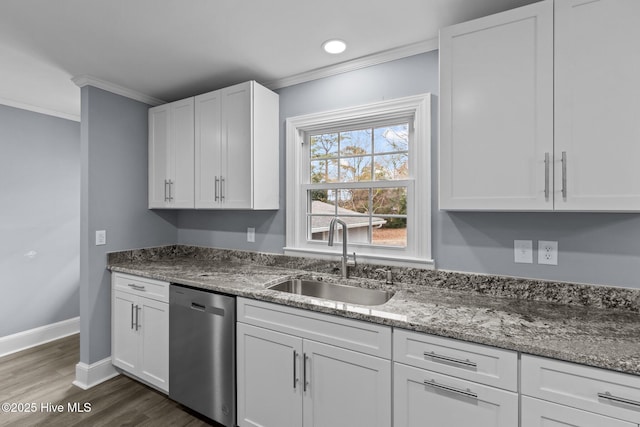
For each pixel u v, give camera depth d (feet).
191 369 6.59
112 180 8.46
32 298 10.12
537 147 4.39
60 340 10.52
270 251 8.34
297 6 5.18
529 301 5.29
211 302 6.29
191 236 9.89
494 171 4.66
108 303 8.36
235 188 7.46
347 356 4.87
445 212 6.12
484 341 3.88
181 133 8.46
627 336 3.87
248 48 6.51
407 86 6.47
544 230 5.31
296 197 7.89
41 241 10.33
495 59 4.64
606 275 4.89
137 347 7.68
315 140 7.93
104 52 6.69
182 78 7.93
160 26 5.76
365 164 7.25
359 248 7.18
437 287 6.13
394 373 4.50
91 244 8.00
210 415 6.33
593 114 4.07
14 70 7.52
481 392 3.94
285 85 7.97
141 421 6.56
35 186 10.19
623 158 3.93
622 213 4.79
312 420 5.21
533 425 3.68
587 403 3.43
